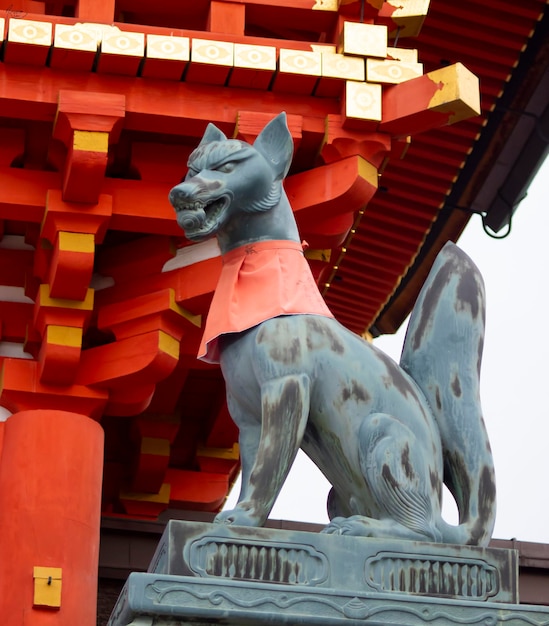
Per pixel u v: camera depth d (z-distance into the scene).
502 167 14.14
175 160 10.87
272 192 7.59
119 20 11.50
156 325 10.98
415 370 7.60
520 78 13.58
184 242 11.12
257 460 7.09
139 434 12.90
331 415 7.27
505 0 13.11
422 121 10.52
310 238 10.91
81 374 11.01
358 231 14.98
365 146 10.60
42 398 10.93
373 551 6.89
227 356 7.40
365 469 7.18
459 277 7.74
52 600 10.08
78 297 10.87
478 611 6.79
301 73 10.52
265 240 7.57
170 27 11.64
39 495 10.39
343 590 6.73
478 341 7.66
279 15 10.98
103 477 13.21
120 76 10.51
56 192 10.66
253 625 6.63
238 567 6.74
